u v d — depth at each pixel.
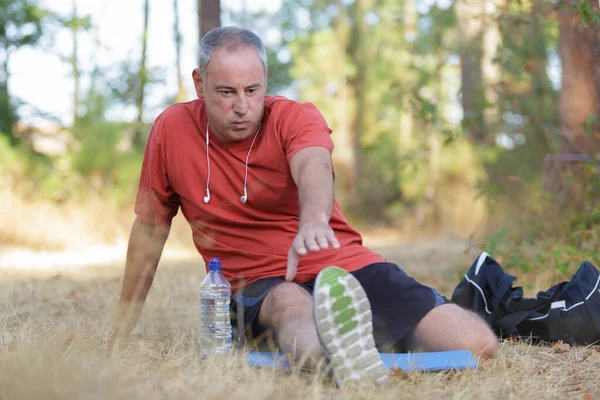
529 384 4.16
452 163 21.98
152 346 4.81
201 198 4.77
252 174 4.65
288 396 3.59
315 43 28.20
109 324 5.75
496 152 14.91
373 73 27.12
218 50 4.43
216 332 4.62
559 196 8.92
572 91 9.25
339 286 3.68
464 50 13.48
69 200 16.72
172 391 3.60
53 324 5.61
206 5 13.32
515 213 9.55
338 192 28.66
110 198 16.69
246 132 4.57
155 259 4.95
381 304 4.49
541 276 7.61
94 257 13.43
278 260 4.67
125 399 3.39
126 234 16.38
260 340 4.58
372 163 28.09
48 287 8.59
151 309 6.65
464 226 21.64
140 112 20.78
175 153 4.77
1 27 21.38
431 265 11.59
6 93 21.03
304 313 4.23
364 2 28.64
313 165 4.27
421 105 9.48
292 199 4.71
